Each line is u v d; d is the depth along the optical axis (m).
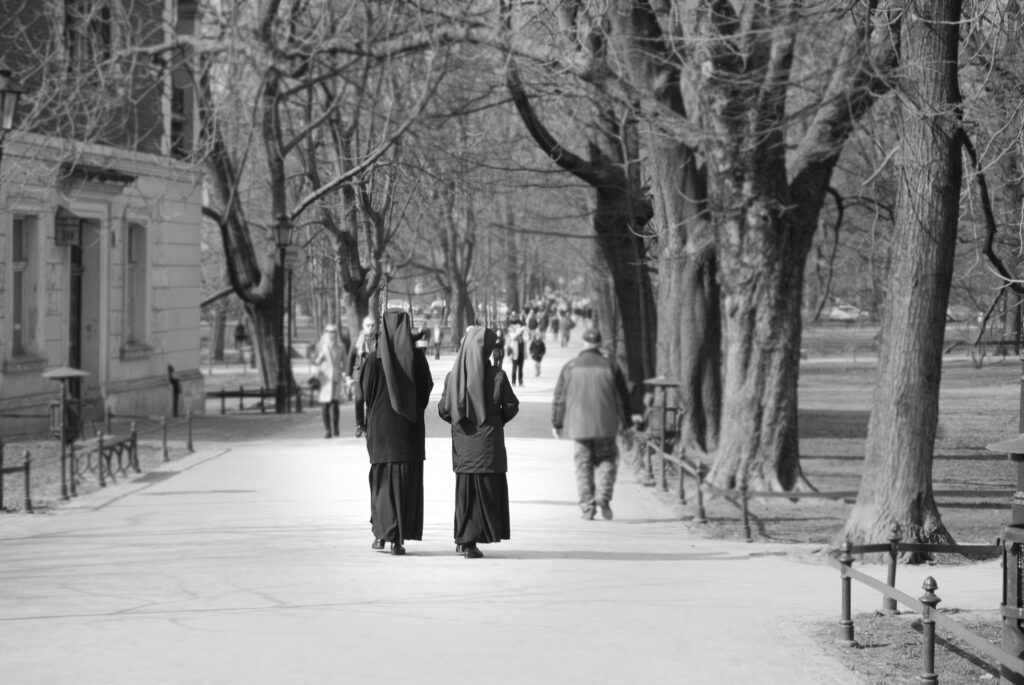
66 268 36.66
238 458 29.47
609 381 21.66
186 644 10.34
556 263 66.56
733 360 26.86
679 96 28.38
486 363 15.76
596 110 29.64
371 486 16.09
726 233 26.41
